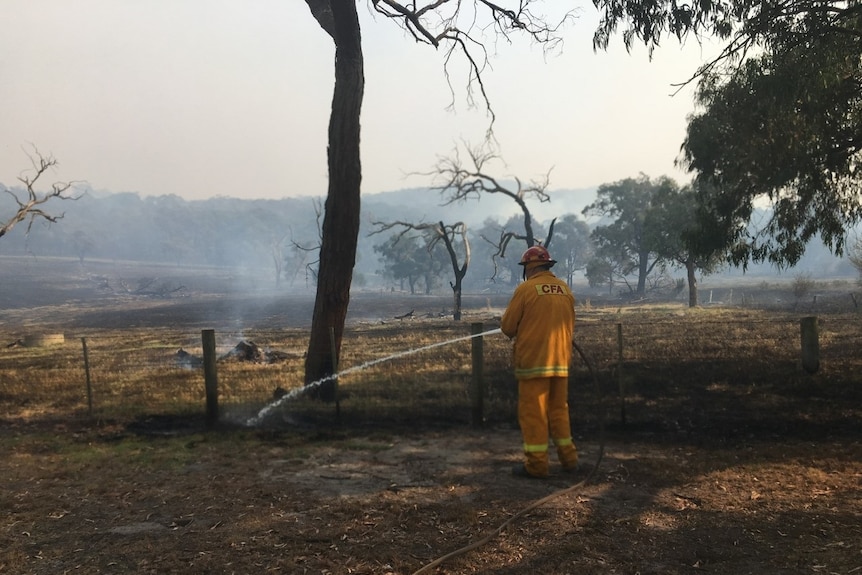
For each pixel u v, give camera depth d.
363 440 7.18
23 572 3.74
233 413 8.79
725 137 15.54
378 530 4.33
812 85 11.59
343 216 10.11
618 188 74.75
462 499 4.99
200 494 5.18
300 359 17.30
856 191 14.94
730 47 11.71
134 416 8.81
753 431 7.42
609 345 18.48
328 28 10.80
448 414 8.53
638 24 11.58
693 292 50.47
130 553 3.99
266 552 3.97
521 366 5.63
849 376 10.84
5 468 6.13
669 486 5.29
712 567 3.76
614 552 3.96
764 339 18.62
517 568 3.75
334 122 10.46
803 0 11.18
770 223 15.96
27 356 22.28
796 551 3.92
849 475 5.54
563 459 5.75
